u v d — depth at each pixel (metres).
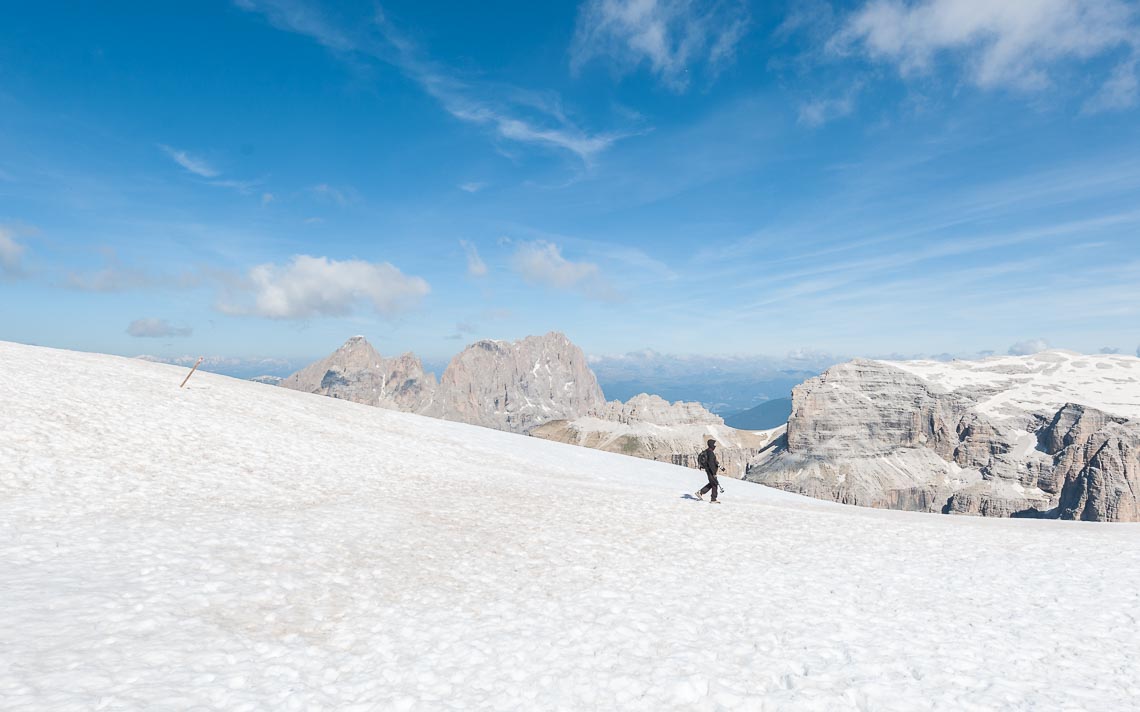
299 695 8.46
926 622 12.27
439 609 12.71
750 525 24.05
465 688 8.98
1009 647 10.84
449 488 28.91
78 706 7.50
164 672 8.80
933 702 8.53
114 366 43.84
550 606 13.09
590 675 9.46
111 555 14.27
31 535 15.29
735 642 11.02
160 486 22.44
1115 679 9.48
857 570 16.75
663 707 8.48
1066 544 21.09
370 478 29.36
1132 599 13.98
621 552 18.42
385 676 9.30
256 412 39.53
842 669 9.70
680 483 43.34
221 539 16.59
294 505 22.59
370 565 15.66
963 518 32.00
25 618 10.01
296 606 12.37
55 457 23.19
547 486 32.09
